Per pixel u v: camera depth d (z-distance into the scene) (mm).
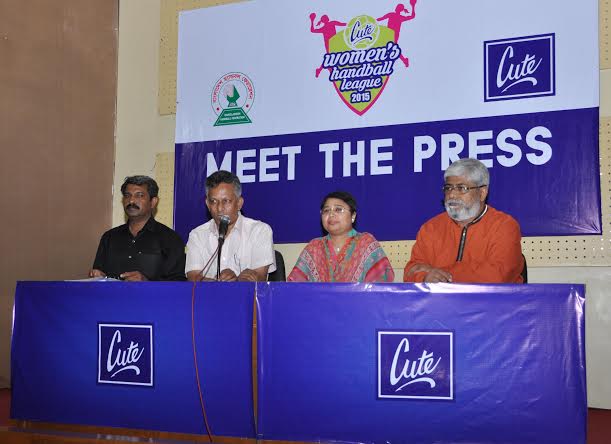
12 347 2439
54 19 4773
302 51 4555
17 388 2422
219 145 4750
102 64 5191
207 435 2174
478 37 4094
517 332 1978
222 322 2186
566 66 3889
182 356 2215
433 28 4203
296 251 4480
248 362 2150
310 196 4449
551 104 3902
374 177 4281
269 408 2117
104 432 2285
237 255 3268
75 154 4898
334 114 4426
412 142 4203
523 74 3975
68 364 2355
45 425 2369
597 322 3842
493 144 4008
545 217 3879
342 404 2068
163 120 5109
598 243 3842
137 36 5266
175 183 4852
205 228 3355
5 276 4289
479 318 2004
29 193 4508
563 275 3906
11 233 4355
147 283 2281
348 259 3113
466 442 1983
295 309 2127
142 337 2268
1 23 4355
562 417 1926
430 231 3172
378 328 2064
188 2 5008
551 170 3881
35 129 4578
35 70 4598
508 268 2844
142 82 5219
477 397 1984
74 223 4863
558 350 1947
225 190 3211
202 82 4840
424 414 2014
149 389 2244
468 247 3004
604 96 3900
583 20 3873
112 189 5227
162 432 2221
